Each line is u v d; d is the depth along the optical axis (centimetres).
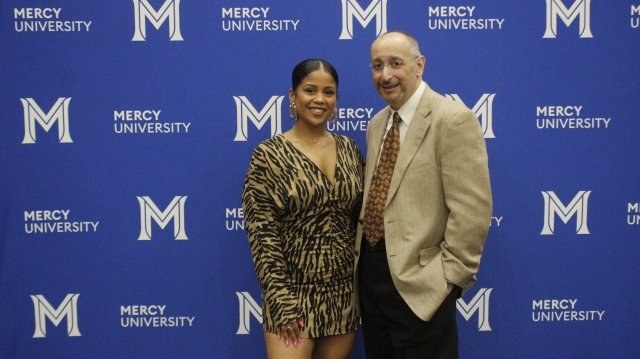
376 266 185
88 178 221
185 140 221
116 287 226
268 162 186
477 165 170
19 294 225
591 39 218
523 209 224
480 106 220
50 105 218
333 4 216
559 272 227
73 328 227
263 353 231
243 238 226
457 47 218
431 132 175
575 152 222
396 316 183
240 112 220
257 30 217
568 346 230
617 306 228
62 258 224
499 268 227
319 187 185
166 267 226
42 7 215
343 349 200
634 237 225
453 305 180
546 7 216
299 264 188
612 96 220
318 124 188
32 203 222
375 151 191
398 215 178
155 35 217
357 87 220
